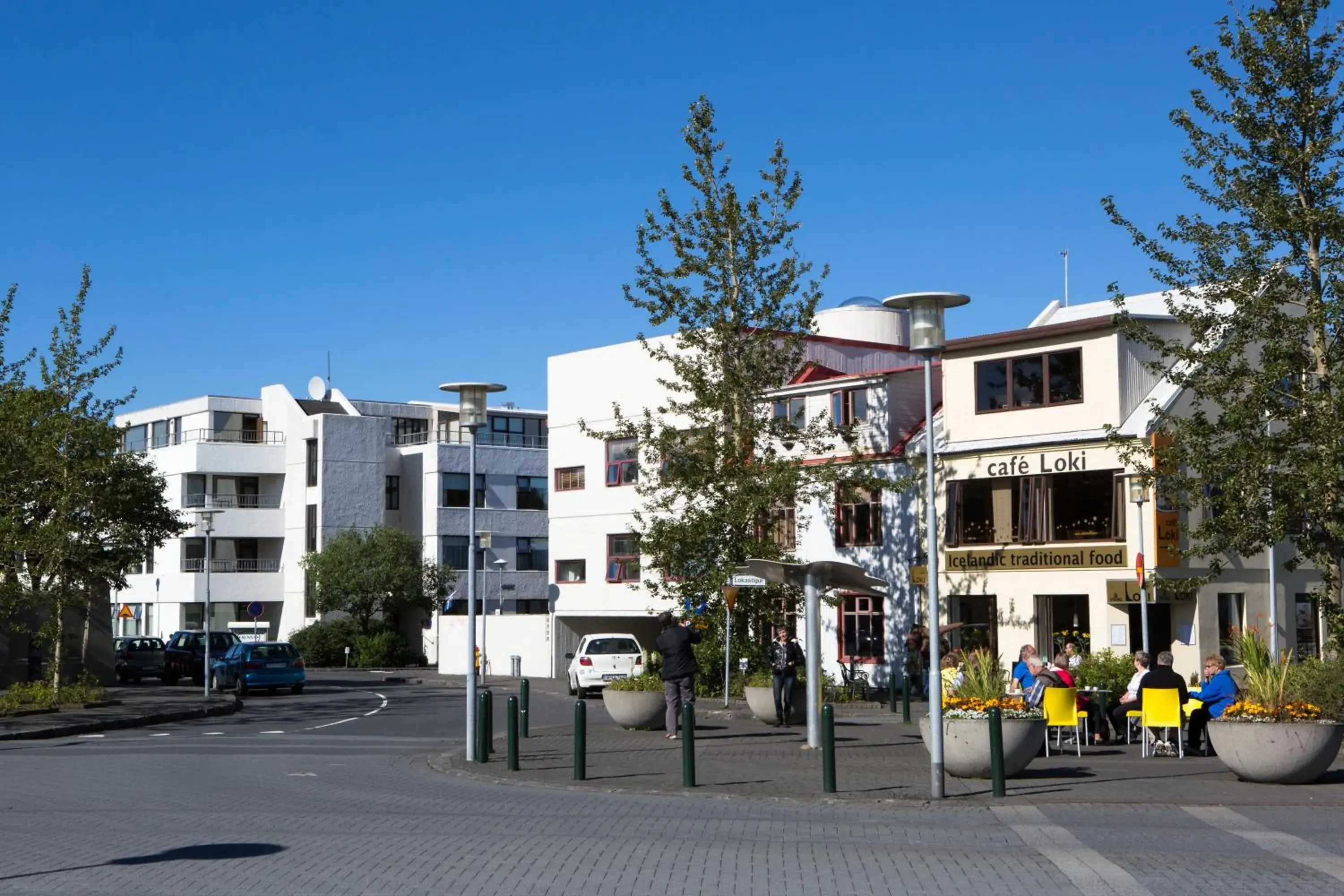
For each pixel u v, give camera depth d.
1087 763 19.69
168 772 19.42
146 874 10.62
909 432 39.75
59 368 35.53
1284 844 12.30
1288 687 20.83
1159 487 24.86
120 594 77.38
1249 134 22.97
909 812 14.87
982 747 17.22
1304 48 22.69
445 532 71.00
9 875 10.58
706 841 12.60
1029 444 35.28
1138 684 22.91
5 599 34.47
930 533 16.11
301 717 33.84
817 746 22.16
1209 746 21.22
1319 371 22.88
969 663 19.12
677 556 33.78
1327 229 22.47
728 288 33.66
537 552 73.88
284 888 10.07
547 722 30.58
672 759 20.75
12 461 34.31
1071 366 34.81
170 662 53.81
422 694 43.78
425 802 15.76
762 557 33.06
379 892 9.93
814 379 43.28
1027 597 35.31
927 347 16.17
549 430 51.47
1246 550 23.38
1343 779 17.42
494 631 55.12
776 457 34.50
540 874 10.72
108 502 35.88
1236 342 23.31
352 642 65.62
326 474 70.69
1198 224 23.58
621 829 13.50
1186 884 10.23
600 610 49.06
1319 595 23.17
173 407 77.00
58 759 21.72
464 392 21.44
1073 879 10.48
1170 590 26.30
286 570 73.25
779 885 10.24
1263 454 22.52
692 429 34.19
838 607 40.03
